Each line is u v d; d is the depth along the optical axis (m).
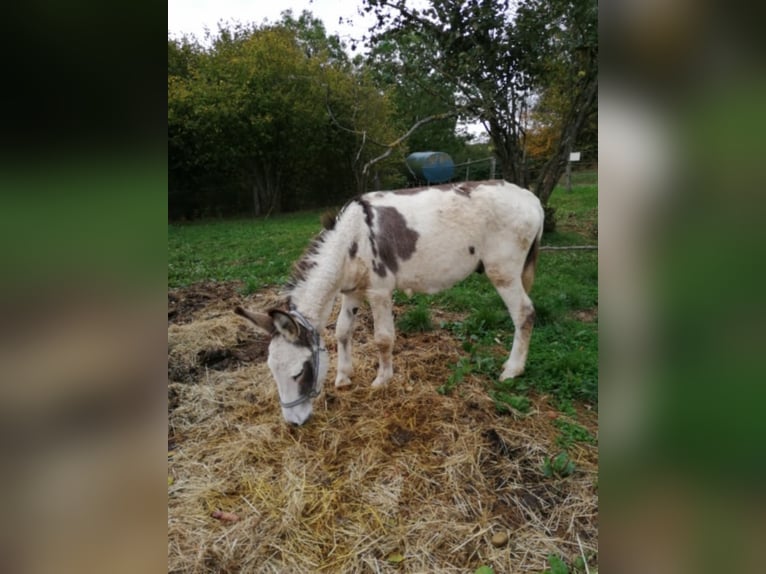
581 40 5.82
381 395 3.25
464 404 3.08
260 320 2.60
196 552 2.06
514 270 3.37
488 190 3.31
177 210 15.62
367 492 2.38
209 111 14.06
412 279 3.25
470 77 6.41
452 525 2.16
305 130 15.67
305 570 1.98
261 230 11.55
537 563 1.95
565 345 3.97
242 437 2.85
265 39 15.04
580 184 13.92
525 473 2.46
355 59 7.62
